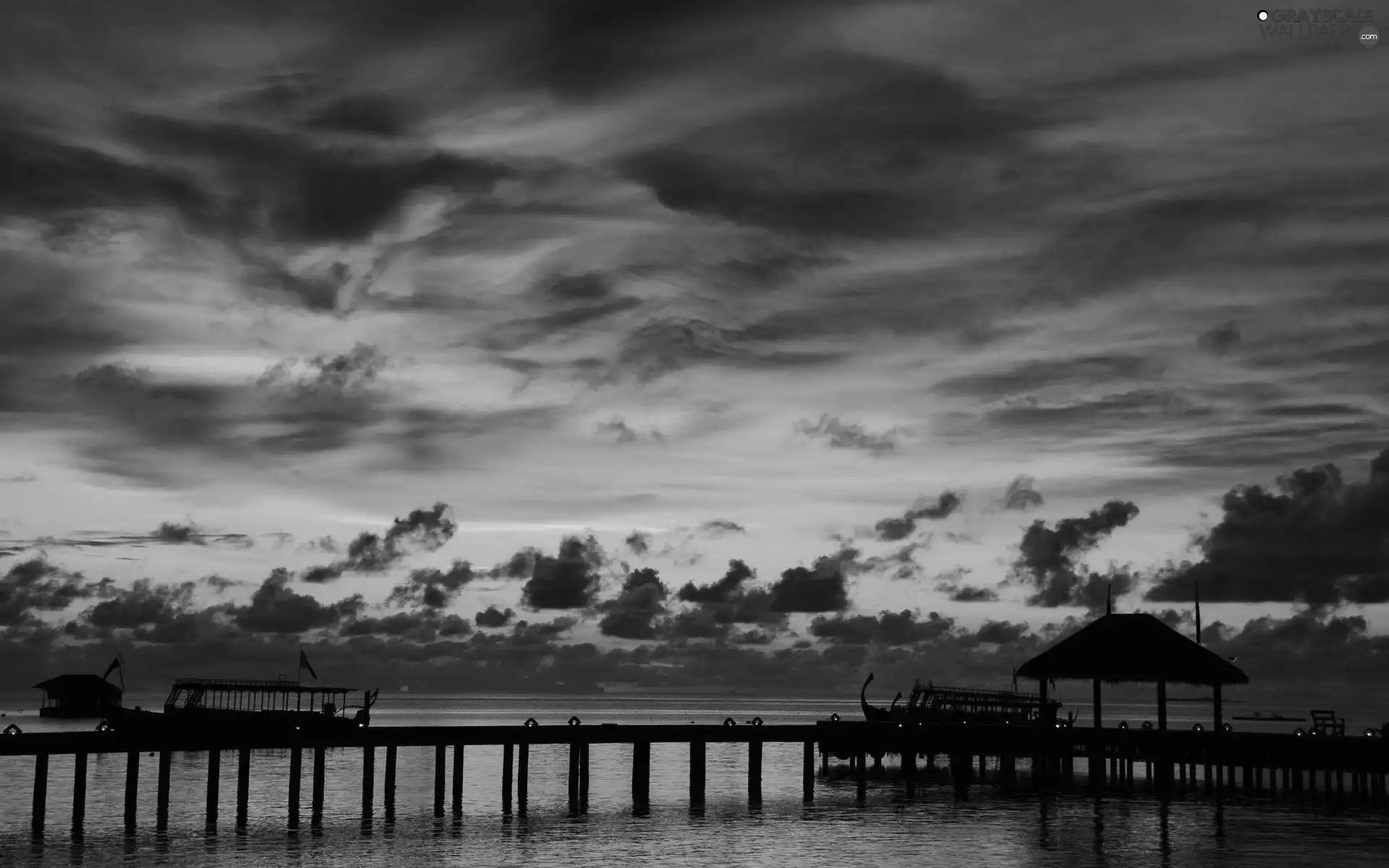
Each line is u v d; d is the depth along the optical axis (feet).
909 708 267.80
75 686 523.29
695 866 156.66
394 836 176.76
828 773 287.69
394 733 194.70
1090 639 241.96
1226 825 192.95
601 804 221.25
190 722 184.44
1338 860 161.68
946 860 161.99
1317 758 216.95
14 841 169.07
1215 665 232.53
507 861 157.99
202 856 158.40
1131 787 248.11
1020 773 281.95
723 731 220.43
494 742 201.98
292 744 187.21
